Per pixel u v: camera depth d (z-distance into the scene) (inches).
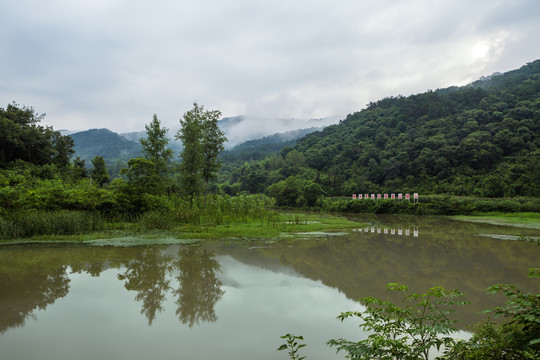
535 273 140.6
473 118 2982.3
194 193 1057.5
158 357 190.5
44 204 717.3
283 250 541.3
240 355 192.9
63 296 302.4
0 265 418.0
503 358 128.8
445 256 509.4
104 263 430.6
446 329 146.8
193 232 713.0
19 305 279.0
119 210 808.9
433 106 3543.3
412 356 138.1
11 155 1416.1
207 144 1130.7
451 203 1635.1
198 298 301.1
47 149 1534.2
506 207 1551.4
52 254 482.3
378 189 2605.8
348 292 322.3
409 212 1722.4
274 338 217.8
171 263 435.8
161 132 1058.7
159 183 881.5
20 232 612.1
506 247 601.6
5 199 669.3
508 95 3334.2
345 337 219.5
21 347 203.0
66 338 216.1
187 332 226.4
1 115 1440.7
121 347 203.3
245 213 1035.3
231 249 540.4
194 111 1132.5
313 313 265.0
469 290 327.9
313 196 2266.2
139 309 271.3
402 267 431.2
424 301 160.4
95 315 257.3
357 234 777.6
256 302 291.4
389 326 154.6
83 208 761.6
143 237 636.7
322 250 548.1
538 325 130.4
